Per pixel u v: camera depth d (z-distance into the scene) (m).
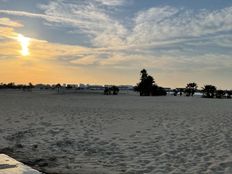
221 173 7.53
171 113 20.75
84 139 11.73
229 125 14.91
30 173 5.21
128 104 29.62
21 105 27.19
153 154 9.45
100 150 10.09
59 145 10.80
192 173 7.58
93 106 26.61
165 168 8.02
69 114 19.70
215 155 9.18
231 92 57.41
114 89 62.72
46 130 13.55
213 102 35.47
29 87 93.94
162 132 13.09
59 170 7.98
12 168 5.43
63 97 44.91
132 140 11.52
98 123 15.73
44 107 25.08
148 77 58.88
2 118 17.28
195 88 63.06
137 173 7.68
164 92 61.59
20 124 15.20
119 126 14.79
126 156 9.30
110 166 8.33
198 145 10.52
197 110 23.25
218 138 11.61
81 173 7.74
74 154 9.65
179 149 10.01
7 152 9.86
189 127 14.37
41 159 9.06
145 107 25.86
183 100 39.69
